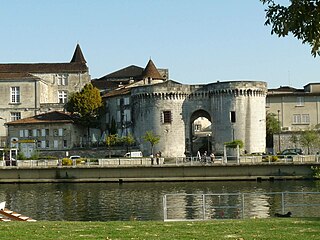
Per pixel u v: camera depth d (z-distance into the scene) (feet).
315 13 52.16
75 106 376.68
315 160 256.73
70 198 204.85
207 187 231.50
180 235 71.00
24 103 397.80
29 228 78.18
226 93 330.34
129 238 69.15
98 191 225.76
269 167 252.83
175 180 256.32
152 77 430.20
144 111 344.90
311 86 360.48
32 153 331.36
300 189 213.46
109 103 386.93
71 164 268.21
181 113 341.21
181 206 165.99
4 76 401.70
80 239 68.59
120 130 373.40
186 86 342.03
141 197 203.00
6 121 396.37
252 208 161.79
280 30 53.31
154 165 257.14
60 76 433.48
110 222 85.87
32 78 398.62
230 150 320.70
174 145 338.54
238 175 254.47
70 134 352.69
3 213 119.24
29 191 230.27
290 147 332.19
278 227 77.36
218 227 77.77
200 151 372.38
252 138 328.70
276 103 355.77
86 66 440.04
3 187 247.70
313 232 72.69
